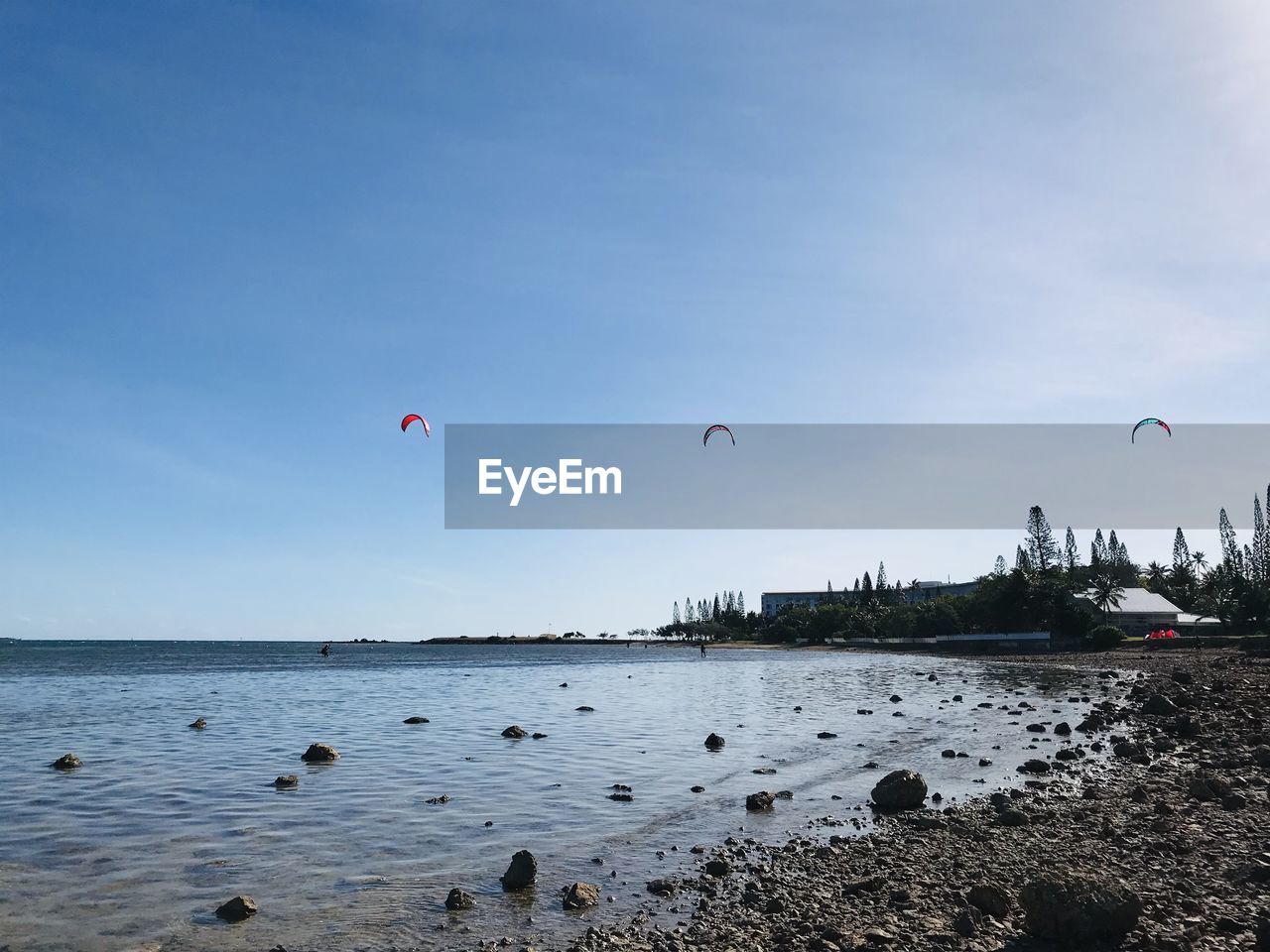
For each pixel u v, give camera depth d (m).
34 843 17.66
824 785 23.62
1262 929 10.20
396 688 73.25
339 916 13.11
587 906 13.40
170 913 13.30
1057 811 18.80
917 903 12.71
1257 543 185.12
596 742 33.97
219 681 85.56
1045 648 131.75
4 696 62.28
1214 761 24.50
